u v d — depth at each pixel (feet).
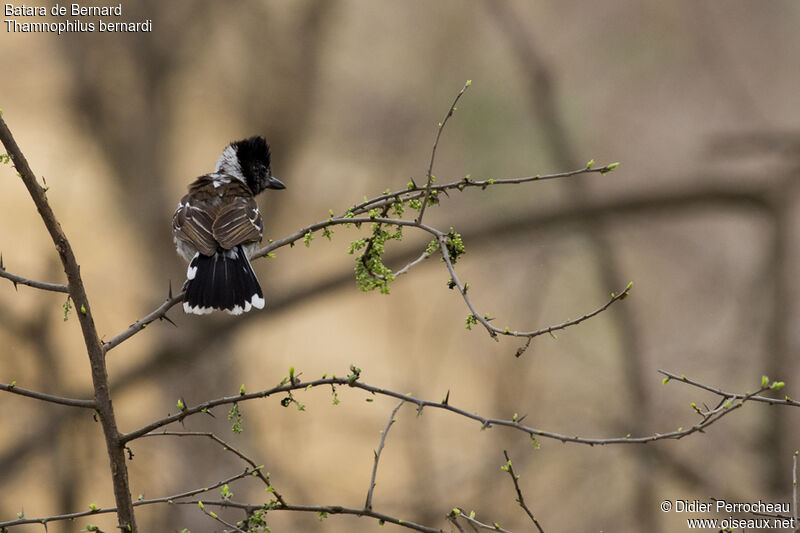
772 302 45.85
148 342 49.70
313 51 52.31
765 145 49.65
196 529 44.01
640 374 45.65
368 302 62.28
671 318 53.26
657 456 42.34
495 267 55.06
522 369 46.26
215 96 52.65
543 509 42.09
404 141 60.85
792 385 44.04
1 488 40.50
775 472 41.78
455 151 61.11
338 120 59.26
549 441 43.68
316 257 58.08
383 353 58.54
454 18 60.95
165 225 50.83
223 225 23.86
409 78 61.52
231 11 50.96
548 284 51.85
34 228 53.11
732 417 44.11
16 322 40.83
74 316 47.44
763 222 50.03
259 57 51.65
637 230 55.93
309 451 47.26
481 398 47.39
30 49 51.80
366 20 60.95
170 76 50.88
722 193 47.57
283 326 59.06
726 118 63.62
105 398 16.42
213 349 48.01
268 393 16.11
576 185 51.03
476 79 61.26
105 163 51.37
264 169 30.76
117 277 52.11
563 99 60.08
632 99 63.77
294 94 52.01
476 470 42.63
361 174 60.29
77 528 40.06
